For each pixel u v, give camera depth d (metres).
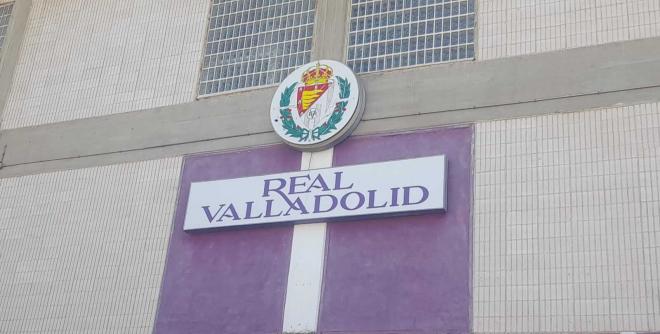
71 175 15.74
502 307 11.75
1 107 17.16
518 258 11.95
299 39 15.27
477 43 13.76
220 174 14.49
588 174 12.09
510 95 13.09
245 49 15.64
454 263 12.27
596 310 11.26
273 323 12.93
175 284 13.90
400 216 12.88
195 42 16.08
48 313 14.59
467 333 11.77
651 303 11.03
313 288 12.91
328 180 13.48
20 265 15.27
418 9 14.61
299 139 13.89
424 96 13.66
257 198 13.84
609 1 13.12
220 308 13.41
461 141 13.08
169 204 14.62
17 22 18.12
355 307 12.54
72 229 15.17
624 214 11.66
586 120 12.45
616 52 12.73
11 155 16.50
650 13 12.78
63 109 16.53
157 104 15.69
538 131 12.66
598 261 11.52
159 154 15.18
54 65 17.17
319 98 14.11
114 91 16.23
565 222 11.92
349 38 14.87
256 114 14.75
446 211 12.65
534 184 12.34
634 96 12.33
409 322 12.15
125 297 14.15
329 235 13.21
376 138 13.65
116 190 15.19
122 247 14.60
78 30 17.36
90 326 14.16
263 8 15.95
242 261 13.62
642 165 11.85
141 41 16.56
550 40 13.24
